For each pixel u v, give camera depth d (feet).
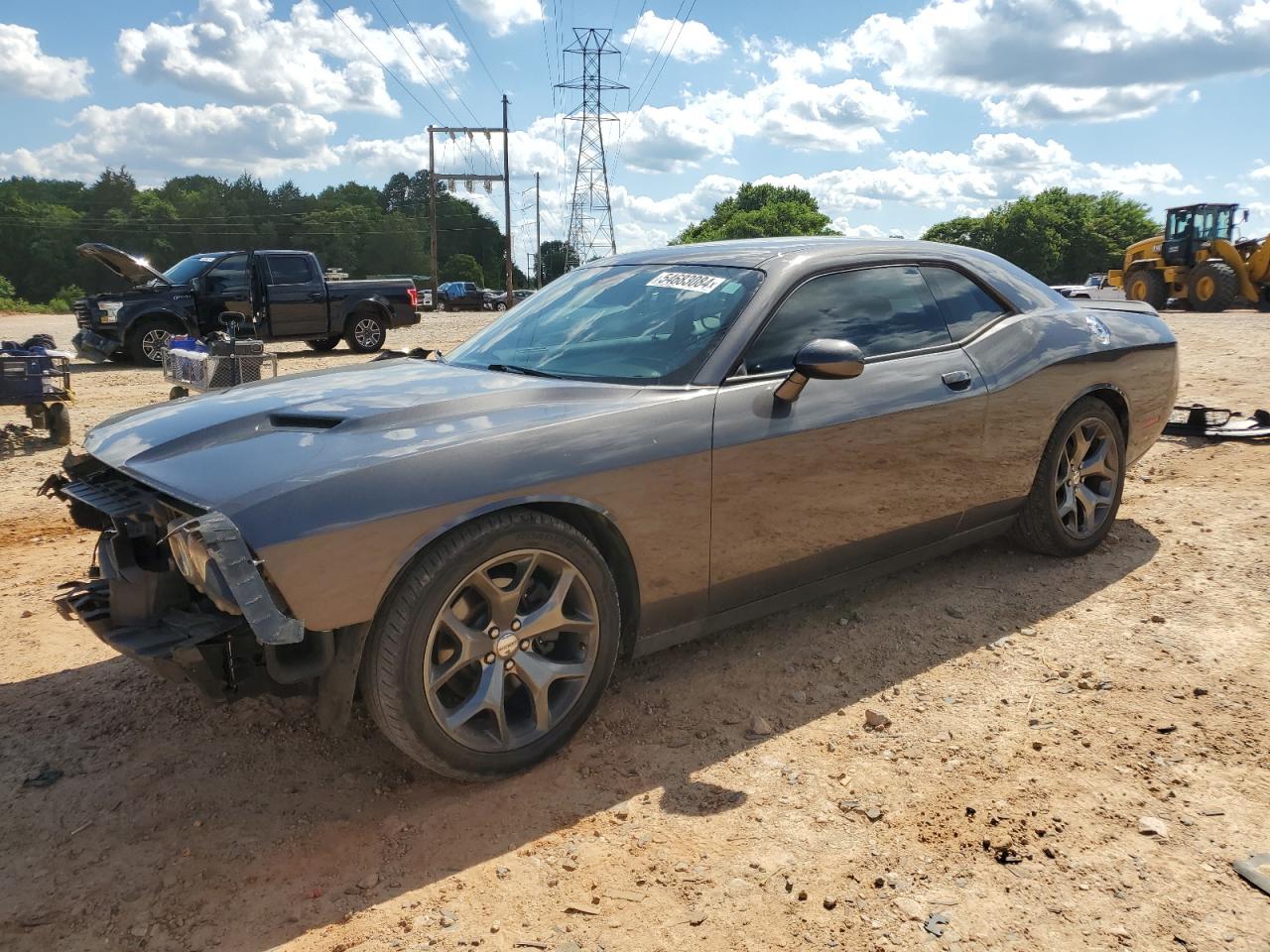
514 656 8.95
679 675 11.18
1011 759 9.18
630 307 11.63
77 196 474.49
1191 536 15.21
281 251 52.49
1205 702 10.07
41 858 8.13
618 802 8.70
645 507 9.52
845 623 12.50
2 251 383.24
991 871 7.58
